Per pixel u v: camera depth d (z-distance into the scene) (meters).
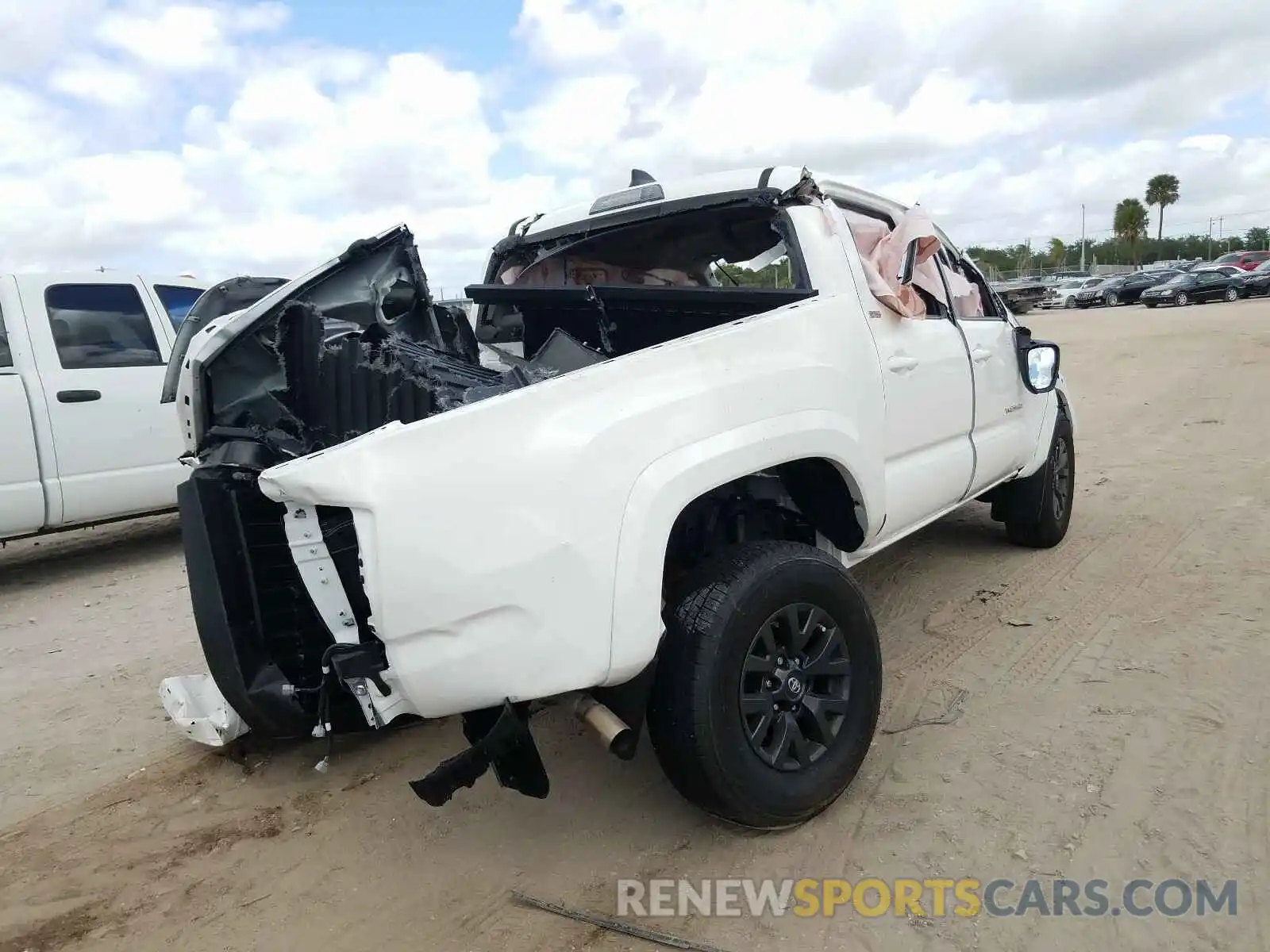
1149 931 2.33
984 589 4.87
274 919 2.59
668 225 3.88
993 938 2.34
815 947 2.35
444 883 2.71
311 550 2.52
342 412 3.08
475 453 2.34
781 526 3.40
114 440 6.26
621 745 2.52
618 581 2.42
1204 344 18.19
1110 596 4.62
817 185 3.46
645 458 2.51
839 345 3.19
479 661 2.36
